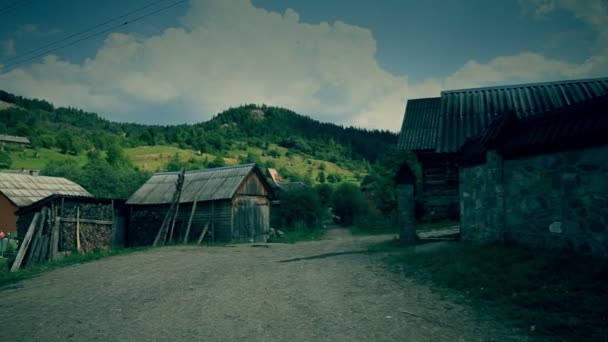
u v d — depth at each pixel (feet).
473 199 33.22
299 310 20.40
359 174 542.57
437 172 62.03
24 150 343.05
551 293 17.35
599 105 21.38
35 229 58.13
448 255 28.60
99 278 36.78
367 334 16.08
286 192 129.29
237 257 46.83
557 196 23.90
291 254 46.11
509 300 17.81
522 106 56.95
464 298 19.61
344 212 158.61
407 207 44.96
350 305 20.61
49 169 171.32
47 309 25.64
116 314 22.56
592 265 19.33
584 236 21.93
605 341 12.71
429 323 16.75
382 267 30.17
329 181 448.65
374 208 169.27
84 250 66.44
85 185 164.04
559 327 14.32
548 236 24.48
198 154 499.92
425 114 69.26
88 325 20.75
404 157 111.04
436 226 58.65
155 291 28.30
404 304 19.88
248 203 85.15
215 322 19.31
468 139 34.76
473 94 62.95
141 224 84.74
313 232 114.42
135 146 492.54
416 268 27.73
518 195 27.14
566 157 23.27
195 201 79.56
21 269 50.70
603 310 14.71
